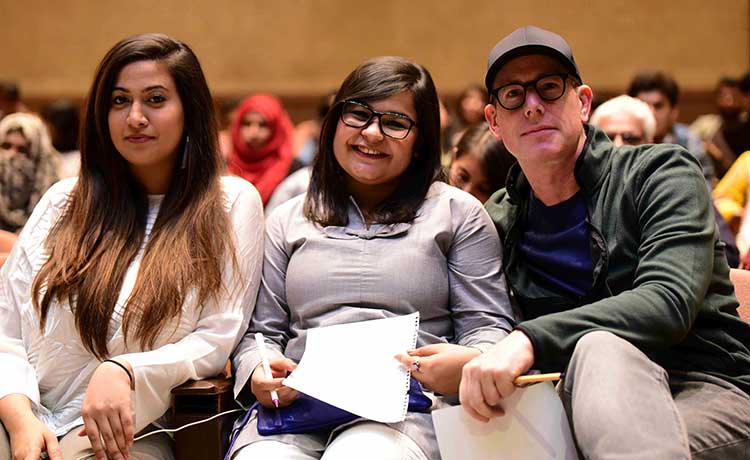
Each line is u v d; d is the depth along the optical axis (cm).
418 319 212
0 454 212
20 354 232
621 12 830
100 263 230
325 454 200
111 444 204
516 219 233
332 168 240
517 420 188
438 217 232
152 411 215
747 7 815
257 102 532
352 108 235
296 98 882
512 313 231
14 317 237
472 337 223
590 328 186
